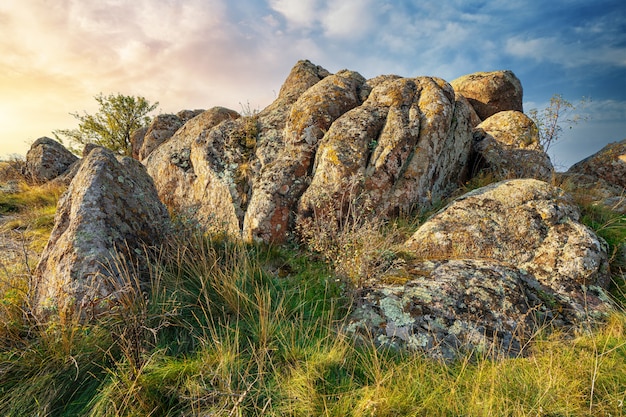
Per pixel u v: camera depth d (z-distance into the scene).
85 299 3.66
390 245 5.34
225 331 3.58
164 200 8.88
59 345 3.20
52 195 12.73
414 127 6.76
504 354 3.36
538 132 9.57
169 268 4.57
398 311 3.76
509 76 13.91
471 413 2.60
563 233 4.87
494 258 4.84
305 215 6.18
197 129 9.45
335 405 2.71
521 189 5.62
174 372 3.00
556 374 2.87
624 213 6.68
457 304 3.79
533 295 4.18
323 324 3.83
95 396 2.80
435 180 7.13
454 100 7.97
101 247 4.05
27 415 2.74
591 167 9.71
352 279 4.37
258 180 6.80
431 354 3.32
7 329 3.36
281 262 5.54
